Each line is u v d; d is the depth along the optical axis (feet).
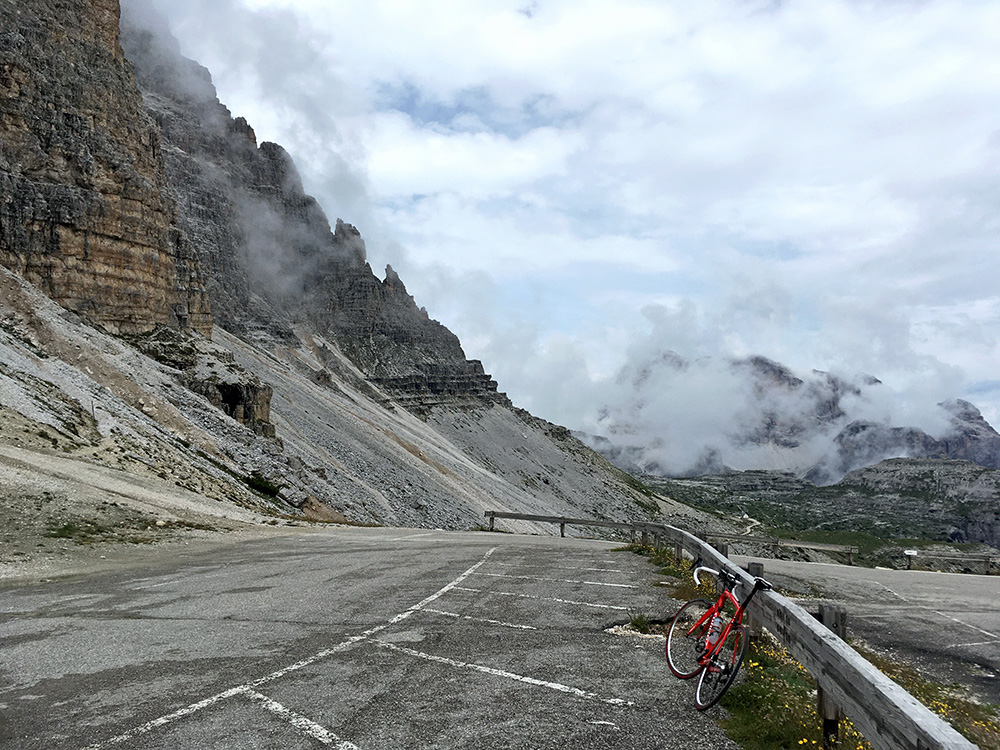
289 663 28.68
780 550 370.32
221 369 231.50
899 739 16.34
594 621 37.01
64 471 91.56
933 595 64.28
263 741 20.56
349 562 62.69
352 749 20.08
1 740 20.62
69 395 130.11
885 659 38.88
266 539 87.92
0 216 187.62
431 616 37.99
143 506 89.15
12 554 59.11
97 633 34.09
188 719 22.30
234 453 164.04
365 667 28.22
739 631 24.45
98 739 20.66
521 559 66.18
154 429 142.61
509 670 28.04
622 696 25.09
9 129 197.98
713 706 24.23
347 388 644.27
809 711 23.94
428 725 21.97
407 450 427.33
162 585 49.14
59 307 174.81
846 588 65.98
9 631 34.81
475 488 406.21
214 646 31.48
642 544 81.46
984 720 30.25
